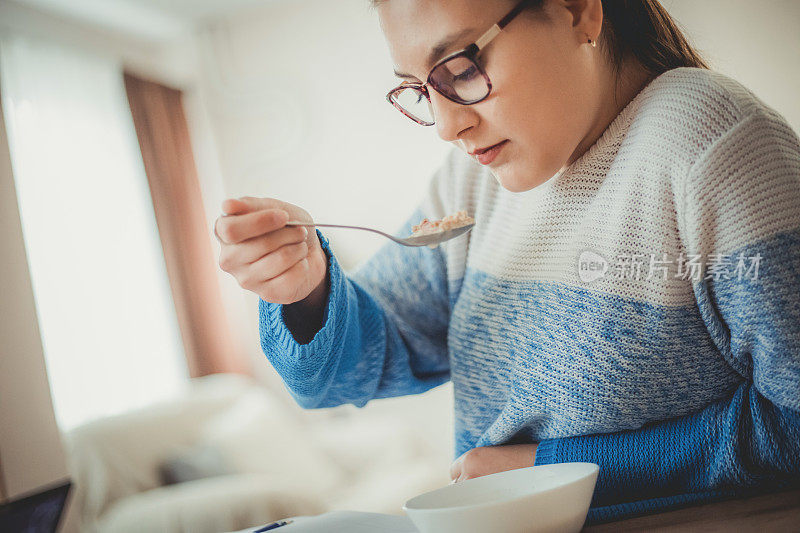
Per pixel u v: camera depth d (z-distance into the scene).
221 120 4.51
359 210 4.34
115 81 3.96
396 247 1.06
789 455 0.65
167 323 3.99
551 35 0.64
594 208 0.76
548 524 0.55
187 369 4.01
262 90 4.43
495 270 0.88
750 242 0.63
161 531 2.46
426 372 1.09
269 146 4.45
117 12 3.92
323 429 3.81
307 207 4.42
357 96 4.30
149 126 4.07
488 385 0.90
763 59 2.48
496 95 0.64
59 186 3.52
